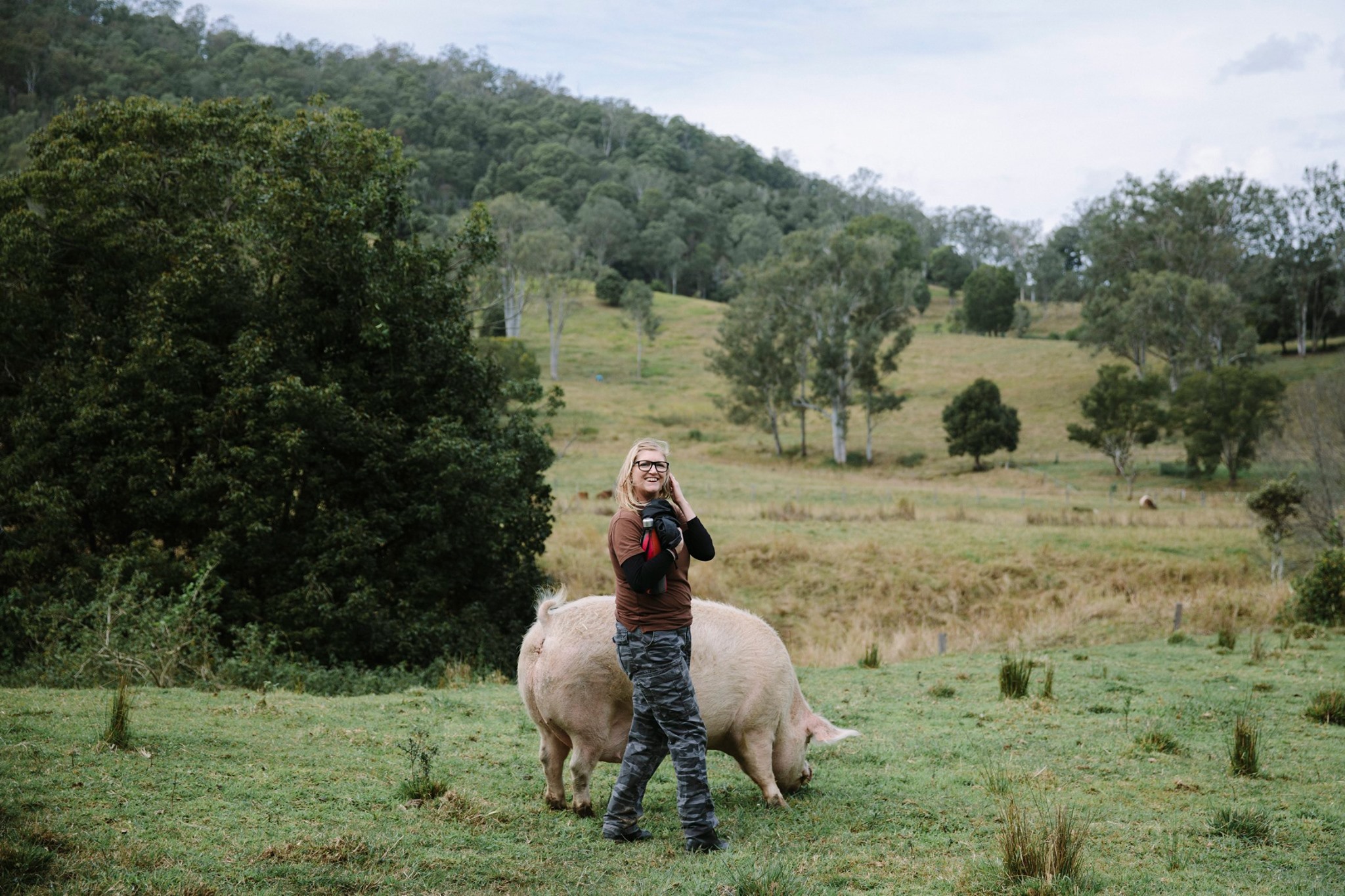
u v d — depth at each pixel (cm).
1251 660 1282
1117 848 509
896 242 7219
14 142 10644
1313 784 656
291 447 1695
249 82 19750
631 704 533
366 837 466
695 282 16938
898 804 582
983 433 6281
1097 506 4559
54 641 1355
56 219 1811
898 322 7231
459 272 2284
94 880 382
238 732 680
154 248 1911
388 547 1991
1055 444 7050
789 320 7181
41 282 1873
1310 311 9269
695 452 7331
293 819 488
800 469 6762
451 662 1617
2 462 1736
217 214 2131
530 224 10744
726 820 540
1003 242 18975
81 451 1753
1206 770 693
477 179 19275
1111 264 8775
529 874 438
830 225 17425
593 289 14738
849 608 2862
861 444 7506
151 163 2017
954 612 2862
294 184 1931
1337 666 1224
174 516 1778
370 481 1912
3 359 1906
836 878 444
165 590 1670
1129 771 688
